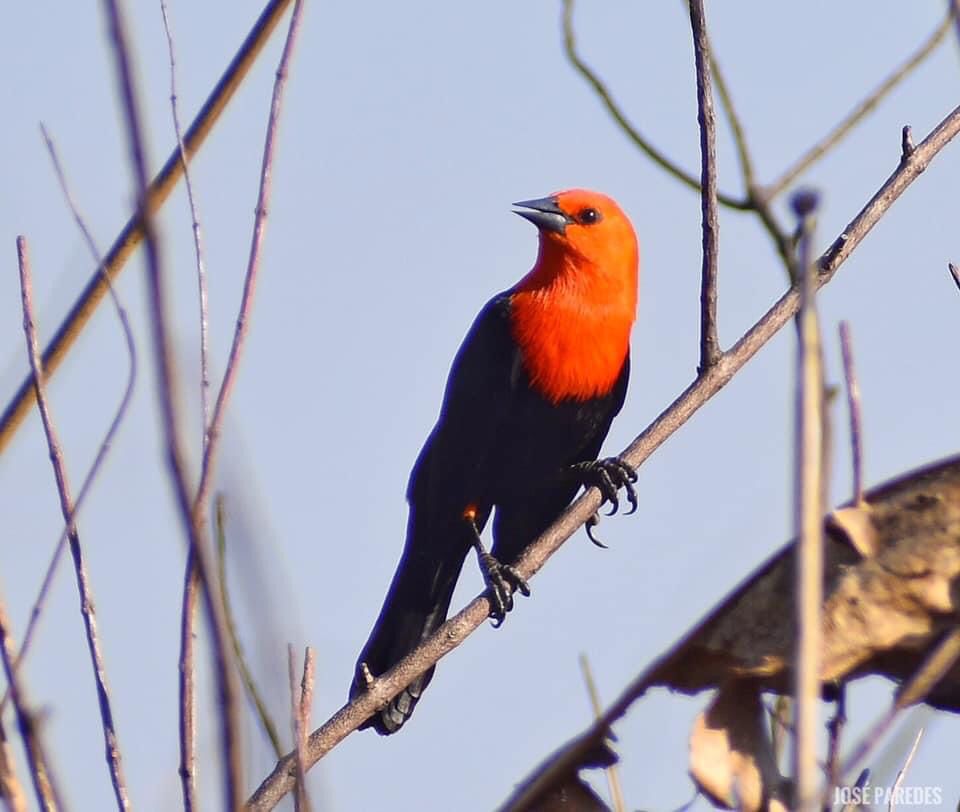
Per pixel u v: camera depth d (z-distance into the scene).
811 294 5.05
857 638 6.42
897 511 6.56
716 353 10.02
